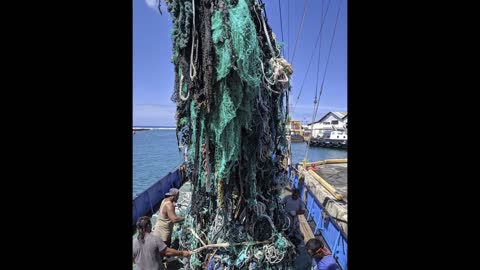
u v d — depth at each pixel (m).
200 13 2.47
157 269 3.29
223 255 3.50
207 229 3.89
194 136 2.80
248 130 2.97
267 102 3.24
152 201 7.42
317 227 5.78
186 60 2.56
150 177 17.33
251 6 2.96
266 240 3.52
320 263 3.13
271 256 3.44
